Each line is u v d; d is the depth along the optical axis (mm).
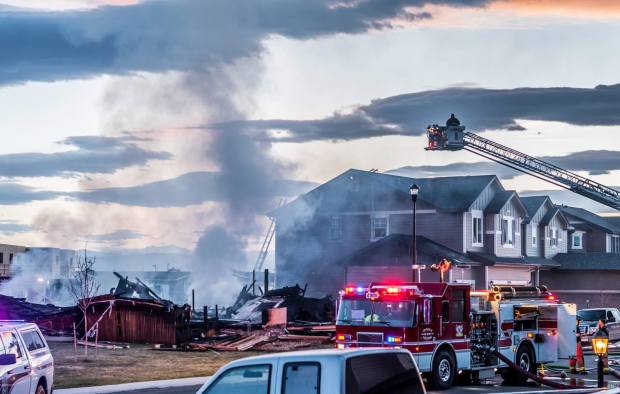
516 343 37156
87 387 35188
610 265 96125
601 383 30797
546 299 39094
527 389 34688
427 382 34594
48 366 25031
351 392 14031
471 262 79812
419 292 33156
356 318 33719
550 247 98375
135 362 44875
